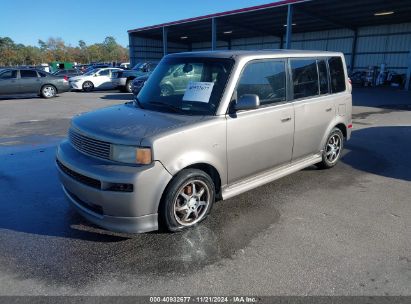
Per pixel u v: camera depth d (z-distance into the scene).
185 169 3.35
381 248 3.24
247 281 2.74
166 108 3.79
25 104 14.48
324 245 3.28
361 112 11.88
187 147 3.26
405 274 2.85
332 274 2.84
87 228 3.56
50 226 3.60
